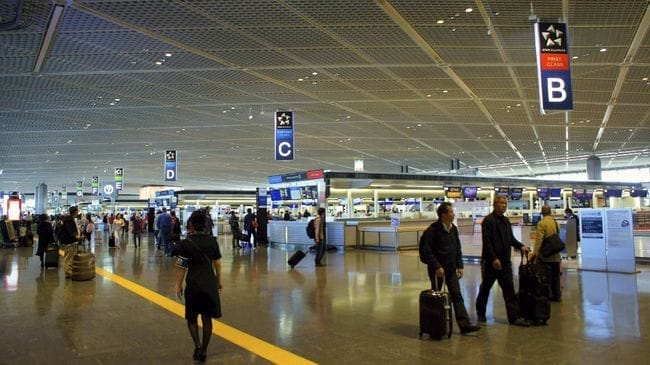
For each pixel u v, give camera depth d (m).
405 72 15.37
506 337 5.99
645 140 30.33
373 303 8.34
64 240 12.41
